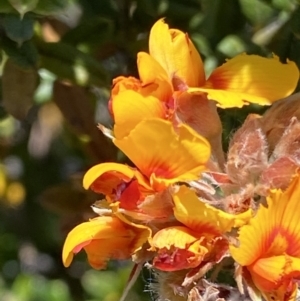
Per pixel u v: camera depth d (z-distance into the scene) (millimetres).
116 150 316
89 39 310
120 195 253
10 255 404
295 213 251
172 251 250
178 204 249
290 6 298
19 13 286
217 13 303
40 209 401
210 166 259
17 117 306
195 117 259
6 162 392
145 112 252
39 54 302
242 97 259
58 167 389
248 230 249
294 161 253
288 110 260
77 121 319
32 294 375
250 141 257
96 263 258
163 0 306
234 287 256
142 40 307
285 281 249
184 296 256
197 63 261
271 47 300
